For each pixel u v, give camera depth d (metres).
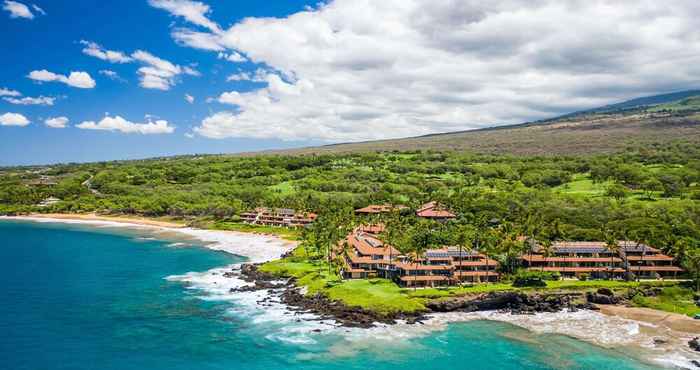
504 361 89.38
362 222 199.50
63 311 114.12
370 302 116.19
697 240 156.75
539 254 147.62
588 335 103.38
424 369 85.88
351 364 87.50
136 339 97.38
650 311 120.56
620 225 171.00
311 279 139.38
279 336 100.00
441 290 126.00
